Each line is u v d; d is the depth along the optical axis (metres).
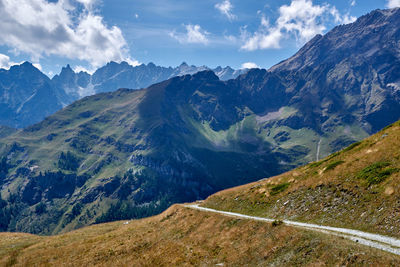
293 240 24.94
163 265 30.02
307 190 37.97
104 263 33.00
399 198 24.17
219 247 31.36
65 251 38.59
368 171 31.59
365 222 24.98
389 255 17.48
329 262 19.59
